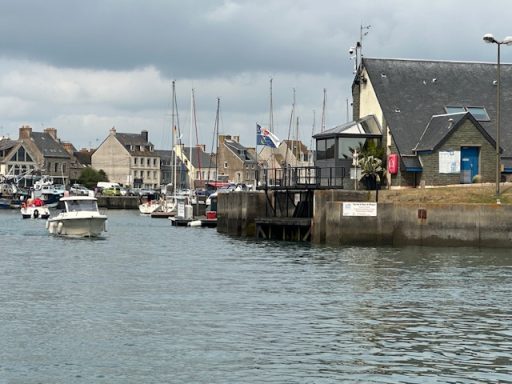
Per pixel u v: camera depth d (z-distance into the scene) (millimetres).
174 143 141250
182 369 24641
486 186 66562
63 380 23562
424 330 29875
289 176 76375
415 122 76375
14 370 24516
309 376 23906
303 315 32719
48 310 34000
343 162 75875
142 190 198000
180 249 65000
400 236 61938
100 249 65500
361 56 81625
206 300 36500
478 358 25891
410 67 81000
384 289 39688
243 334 29172
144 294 38438
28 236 82062
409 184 73625
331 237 63688
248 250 62656
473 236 60250
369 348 27125
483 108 79062
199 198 133125
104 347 27281
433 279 43250
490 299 36625
